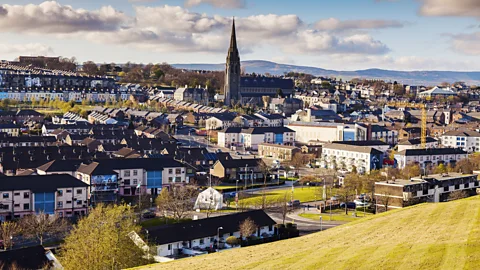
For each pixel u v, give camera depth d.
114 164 183.62
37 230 131.12
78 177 176.62
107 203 163.62
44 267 99.12
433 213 109.94
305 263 78.50
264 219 140.00
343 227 112.75
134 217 136.38
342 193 184.62
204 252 121.19
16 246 126.81
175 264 89.56
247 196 189.38
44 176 157.38
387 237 92.88
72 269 97.94
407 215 112.50
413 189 162.38
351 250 83.50
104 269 98.44
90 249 100.00
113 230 105.31
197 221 132.00
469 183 181.00
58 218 143.38
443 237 84.81
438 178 176.88
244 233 131.00
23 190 150.12
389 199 162.88
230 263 85.81
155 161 192.50
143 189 186.50
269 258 86.62
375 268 70.38
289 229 137.25
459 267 65.56
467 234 84.81
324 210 170.62
